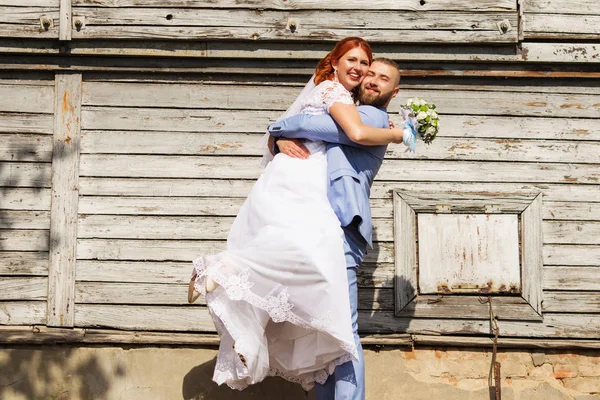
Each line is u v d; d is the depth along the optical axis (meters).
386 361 5.16
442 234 5.29
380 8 5.33
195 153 5.32
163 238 5.25
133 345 5.11
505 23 5.31
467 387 5.14
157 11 5.30
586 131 5.38
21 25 5.25
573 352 5.25
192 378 5.06
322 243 4.02
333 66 4.47
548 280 5.30
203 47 5.32
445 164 5.35
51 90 5.35
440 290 5.24
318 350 4.12
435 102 5.39
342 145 4.27
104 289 5.20
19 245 5.21
